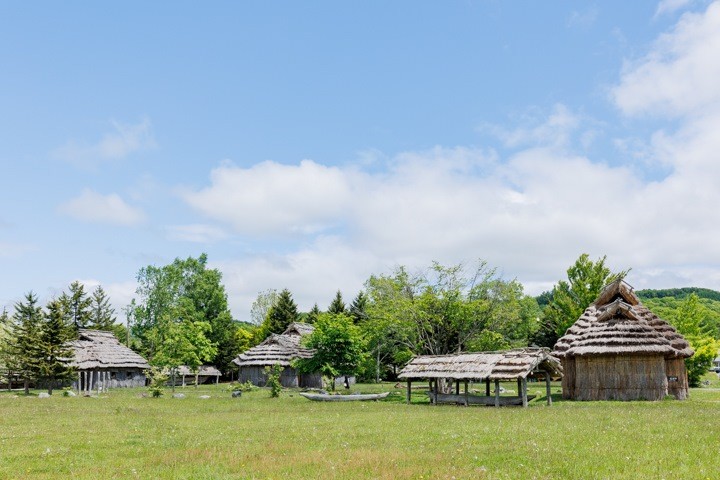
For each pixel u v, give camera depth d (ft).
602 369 140.15
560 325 209.97
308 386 236.84
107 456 55.11
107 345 247.50
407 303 173.99
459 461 49.14
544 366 125.08
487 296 179.32
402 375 138.00
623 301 151.02
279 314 350.84
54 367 191.31
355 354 171.32
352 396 148.05
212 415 102.27
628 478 41.65
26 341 192.54
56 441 65.98
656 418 84.17
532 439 61.67
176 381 290.35
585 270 203.21
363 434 69.26
